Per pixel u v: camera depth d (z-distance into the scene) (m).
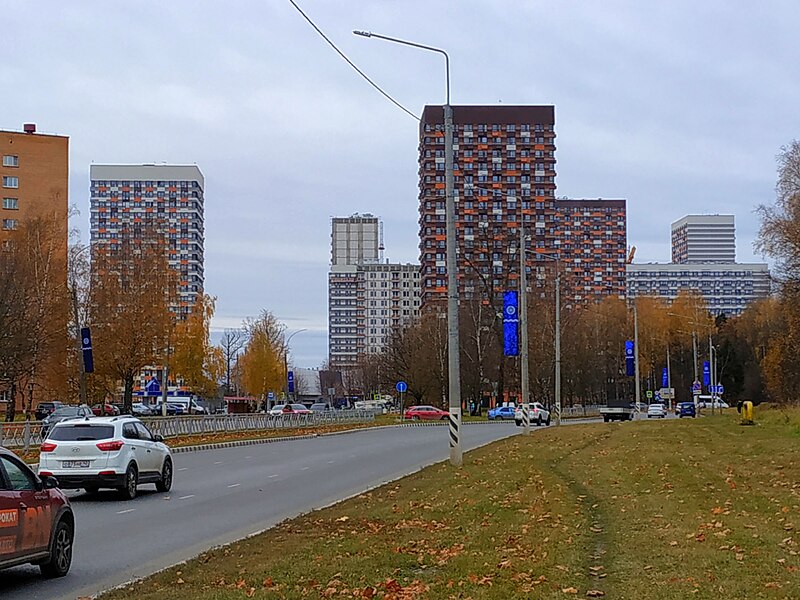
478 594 9.24
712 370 92.94
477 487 20.09
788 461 23.55
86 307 66.38
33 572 12.28
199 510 19.09
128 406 67.56
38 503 11.38
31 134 97.88
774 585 9.18
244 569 11.09
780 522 13.52
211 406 115.06
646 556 11.09
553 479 21.14
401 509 16.84
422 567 11.06
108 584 11.36
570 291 99.06
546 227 128.12
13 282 58.41
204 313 79.94
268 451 40.09
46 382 69.56
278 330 121.19
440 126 128.75
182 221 153.88
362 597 9.36
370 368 136.62
